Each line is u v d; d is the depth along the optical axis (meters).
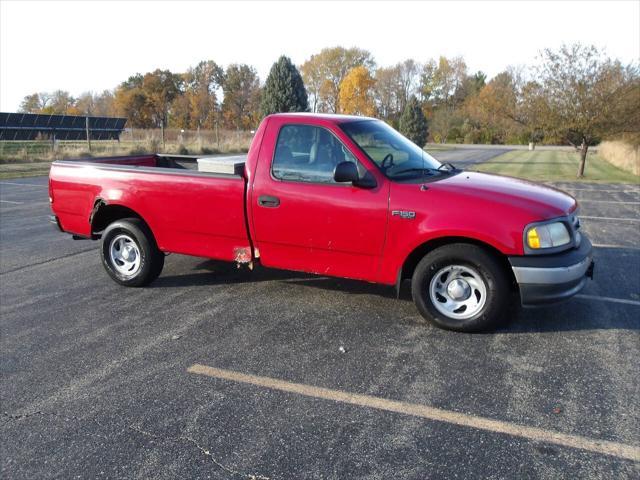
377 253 4.59
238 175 5.12
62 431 3.18
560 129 20.59
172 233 5.54
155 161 7.46
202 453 2.93
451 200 4.30
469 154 42.25
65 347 4.36
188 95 72.56
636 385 3.58
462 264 4.37
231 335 4.54
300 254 4.95
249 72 74.31
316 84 80.44
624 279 5.97
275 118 4.98
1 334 4.65
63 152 24.64
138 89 75.06
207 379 3.77
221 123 70.44
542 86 21.09
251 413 3.32
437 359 4.01
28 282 6.22
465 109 72.88
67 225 6.18
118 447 3.01
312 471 2.77
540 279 4.10
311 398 3.49
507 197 4.30
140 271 5.79
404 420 3.22
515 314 4.88
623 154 27.23
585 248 4.48
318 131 4.78
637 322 4.68
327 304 5.25
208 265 6.74
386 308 5.12
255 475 2.74
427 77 86.62
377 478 2.71
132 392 3.61
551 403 3.37
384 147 4.89
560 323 4.66
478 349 4.17
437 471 2.75
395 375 3.78
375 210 4.49
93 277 6.41
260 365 3.97
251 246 5.19
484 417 3.23
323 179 4.72
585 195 14.44
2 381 3.80
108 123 46.50
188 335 4.55
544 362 3.93
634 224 9.66
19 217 10.80
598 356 4.02
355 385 3.65
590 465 2.78
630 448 2.92
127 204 5.66
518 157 37.78
